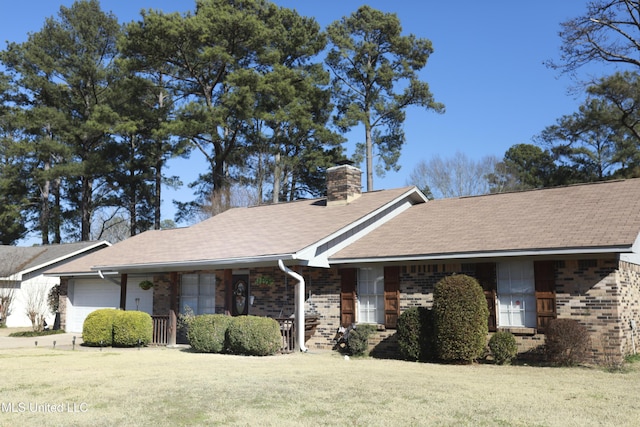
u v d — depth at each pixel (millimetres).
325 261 16547
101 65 41469
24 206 43188
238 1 35438
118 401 8836
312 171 38250
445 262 14953
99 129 35062
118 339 17672
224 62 33750
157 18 31969
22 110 39938
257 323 15133
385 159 42219
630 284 13859
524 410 8109
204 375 11266
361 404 8539
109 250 23953
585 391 9523
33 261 31156
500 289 14328
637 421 7453
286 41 37219
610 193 15625
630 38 25797
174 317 18391
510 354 13328
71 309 25297
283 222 19594
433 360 14031
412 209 19703
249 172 39250
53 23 40406
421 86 40469
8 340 21234
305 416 7863
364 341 15430
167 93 37625
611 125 31656
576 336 12594
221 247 18234
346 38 41500
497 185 45219
